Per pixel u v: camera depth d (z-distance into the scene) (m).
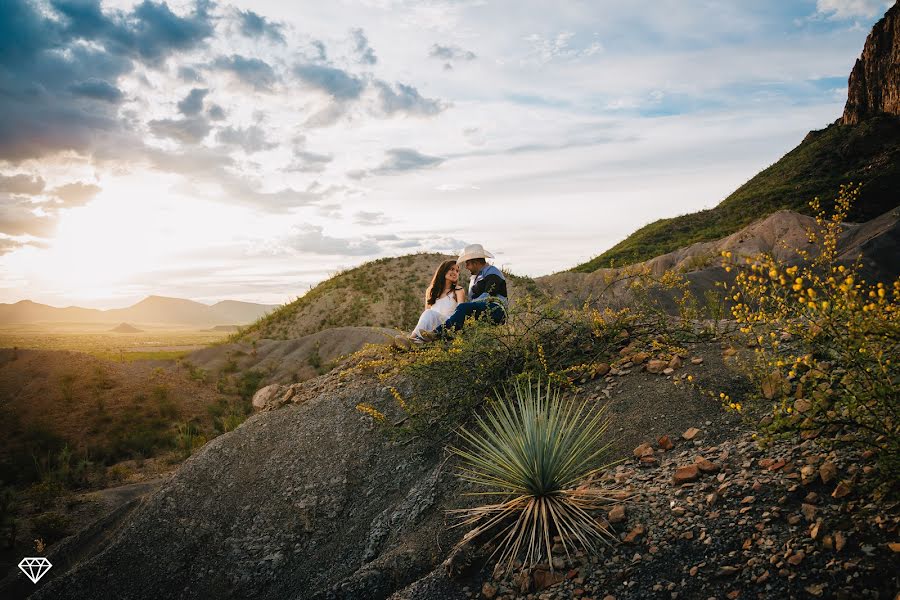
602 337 6.17
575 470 3.97
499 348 5.95
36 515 13.09
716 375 4.91
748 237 31.56
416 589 3.57
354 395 6.78
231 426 20.06
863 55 77.81
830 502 2.99
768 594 2.65
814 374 3.37
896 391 2.77
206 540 5.48
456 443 5.41
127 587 5.26
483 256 7.29
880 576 2.48
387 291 37.81
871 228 23.06
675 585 2.91
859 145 65.75
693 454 4.04
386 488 5.41
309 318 36.62
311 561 4.98
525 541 3.61
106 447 19.89
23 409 23.06
